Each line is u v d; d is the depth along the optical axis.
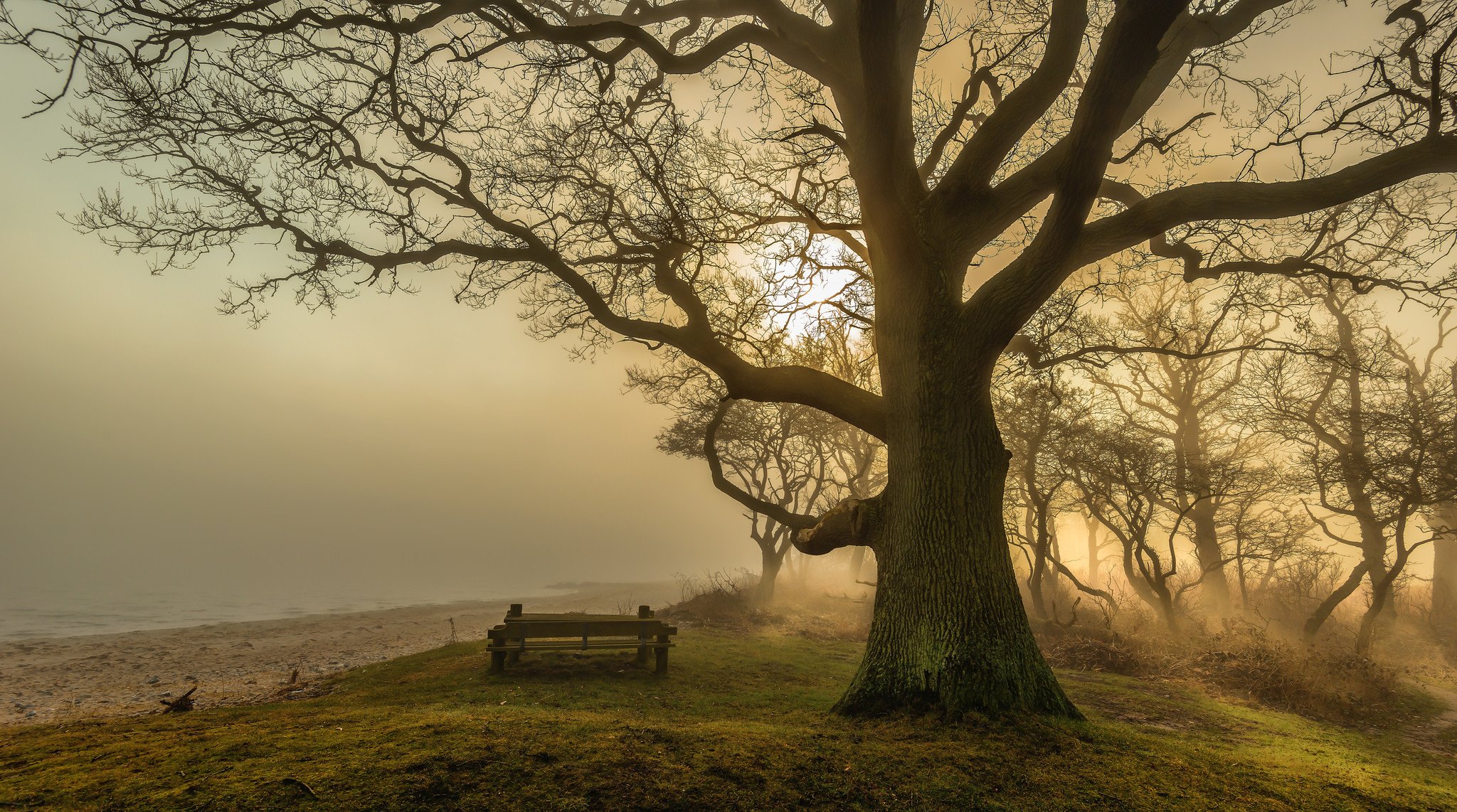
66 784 3.66
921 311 7.64
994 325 7.28
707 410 19.70
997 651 6.32
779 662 11.39
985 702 5.98
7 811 3.28
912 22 8.48
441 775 3.78
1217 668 11.44
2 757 4.24
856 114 8.66
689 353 9.07
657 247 9.30
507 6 7.21
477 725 4.93
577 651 10.88
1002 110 7.89
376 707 6.66
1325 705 9.61
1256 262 9.98
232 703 8.83
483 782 3.72
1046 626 15.91
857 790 4.03
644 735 4.79
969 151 8.02
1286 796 4.34
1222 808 4.03
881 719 6.10
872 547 7.65
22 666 15.45
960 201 8.05
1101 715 7.75
